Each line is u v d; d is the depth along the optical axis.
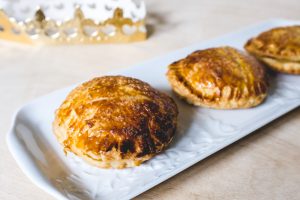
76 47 0.49
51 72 0.45
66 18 0.49
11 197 0.31
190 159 0.32
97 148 0.31
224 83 0.37
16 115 0.36
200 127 0.36
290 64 0.42
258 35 0.45
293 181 0.32
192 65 0.39
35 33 0.50
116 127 0.32
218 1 0.61
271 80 0.42
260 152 0.34
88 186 0.31
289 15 0.57
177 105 0.39
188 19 0.56
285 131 0.36
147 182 0.31
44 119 0.36
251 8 0.60
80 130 0.32
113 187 0.31
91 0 0.49
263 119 0.36
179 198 0.31
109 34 0.49
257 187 0.32
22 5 0.49
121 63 0.47
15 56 0.47
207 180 0.32
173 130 0.34
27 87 0.42
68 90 0.39
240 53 0.40
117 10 0.47
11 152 0.32
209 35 0.52
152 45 0.50
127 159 0.32
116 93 0.33
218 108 0.38
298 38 0.42
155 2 0.60
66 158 0.33
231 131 0.36
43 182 0.29
